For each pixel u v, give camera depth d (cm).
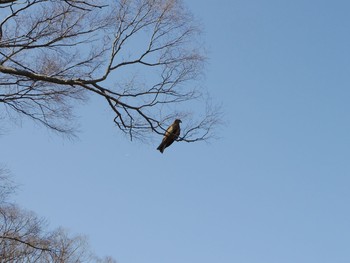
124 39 949
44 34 916
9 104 936
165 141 968
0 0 846
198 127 970
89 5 900
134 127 970
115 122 977
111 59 938
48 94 938
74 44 931
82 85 909
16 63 920
